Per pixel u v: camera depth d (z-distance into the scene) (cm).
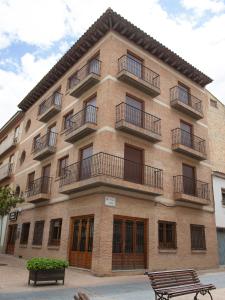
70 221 1507
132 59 1695
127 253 1343
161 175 1585
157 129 1656
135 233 1402
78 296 438
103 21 1634
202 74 2048
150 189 1450
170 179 1653
